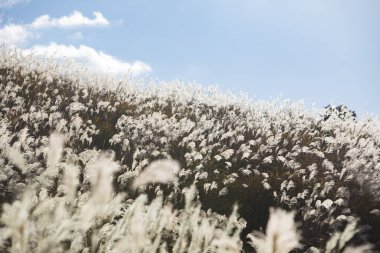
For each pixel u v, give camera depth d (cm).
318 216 723
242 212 732
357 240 653
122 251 244
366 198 848
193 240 290
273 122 1456
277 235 168
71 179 279
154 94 1705
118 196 267
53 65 1564
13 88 1145
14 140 830
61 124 892
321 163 1059
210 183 827
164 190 716
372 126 1541
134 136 999
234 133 1190
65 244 269
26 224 199
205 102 1722
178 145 1025
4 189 477
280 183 864
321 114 1664
